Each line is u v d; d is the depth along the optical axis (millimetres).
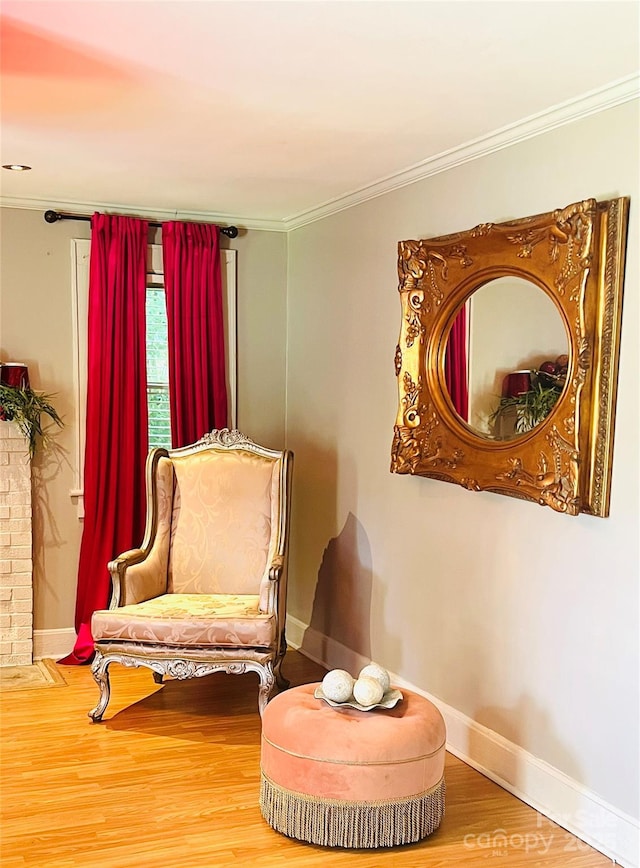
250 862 2779
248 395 5309
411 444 3822
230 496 4504
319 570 4934
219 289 5059
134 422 4855
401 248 3820
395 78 2701
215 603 4125
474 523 3543
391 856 2832
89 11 2213
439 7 2158
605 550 2875
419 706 3098
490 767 3428
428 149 3576
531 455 3129
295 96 2896
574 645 3014
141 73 2691
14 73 2709
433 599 3832
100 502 4785
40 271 4770
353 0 2119
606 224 2799
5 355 4738
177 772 3438
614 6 2146
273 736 2986
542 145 3131
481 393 3443
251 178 4164
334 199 4578
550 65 2582
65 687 4418
